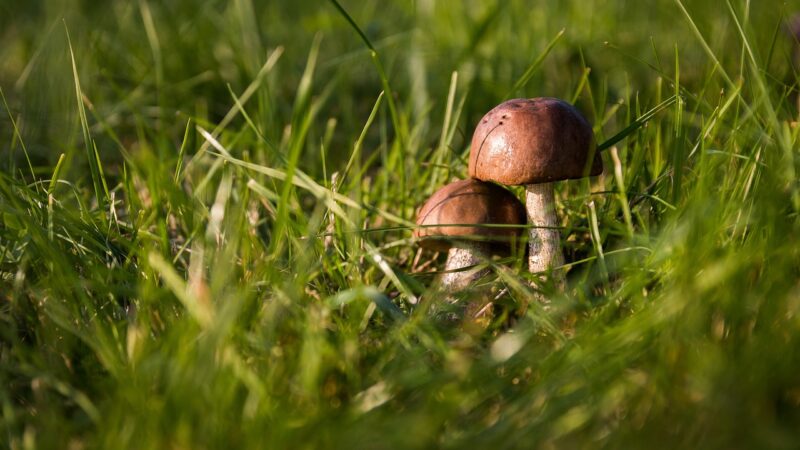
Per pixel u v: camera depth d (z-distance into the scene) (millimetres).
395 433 384
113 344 430
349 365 422
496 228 499
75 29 775
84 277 478
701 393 394
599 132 561
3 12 983
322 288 483
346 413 398
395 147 588
